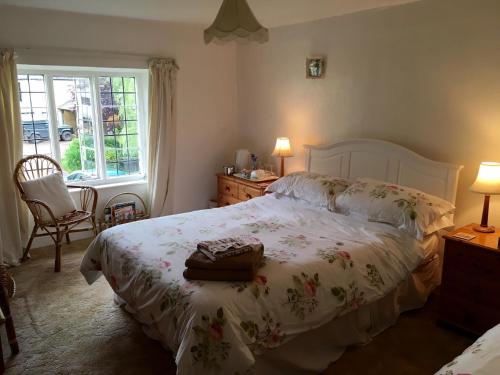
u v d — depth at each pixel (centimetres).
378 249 246
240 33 192
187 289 191
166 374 220
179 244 246
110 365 227
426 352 237
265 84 449
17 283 325
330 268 219
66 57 376
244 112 488
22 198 352
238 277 194
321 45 377
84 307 289
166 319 197
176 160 466
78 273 345
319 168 388
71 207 384
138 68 418
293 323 198
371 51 336
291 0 303
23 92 393
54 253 387
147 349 242
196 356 172
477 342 148
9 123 354
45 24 361
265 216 307
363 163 347
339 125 373
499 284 230
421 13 298
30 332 258
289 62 413
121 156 462
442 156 300
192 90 460
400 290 264
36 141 409
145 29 414
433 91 299
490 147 274
